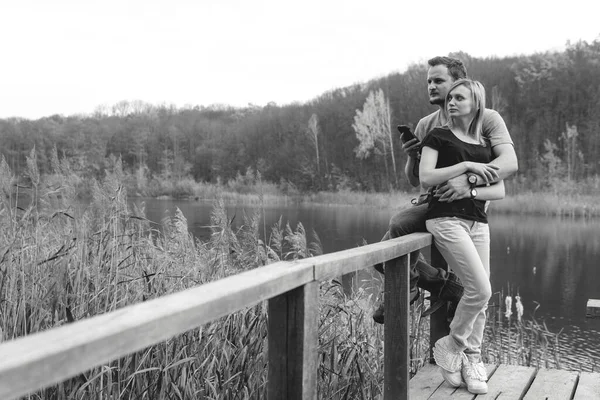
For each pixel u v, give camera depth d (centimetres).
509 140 309
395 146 5709
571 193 3994
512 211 3500
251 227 462
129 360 305
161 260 446
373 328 463
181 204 3206
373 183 5378
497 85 5731
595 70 5475
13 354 83
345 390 360
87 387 282
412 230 317
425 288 335
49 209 404
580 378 343
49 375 87
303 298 170
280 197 5203
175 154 6781
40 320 309
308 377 173
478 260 291
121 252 404
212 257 449
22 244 345
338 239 1998
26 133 5041
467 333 308
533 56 5972
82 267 354
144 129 6994
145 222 464
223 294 130
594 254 1841
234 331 355
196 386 324
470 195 291
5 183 370
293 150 6156
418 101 5975
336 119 6350
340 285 416
